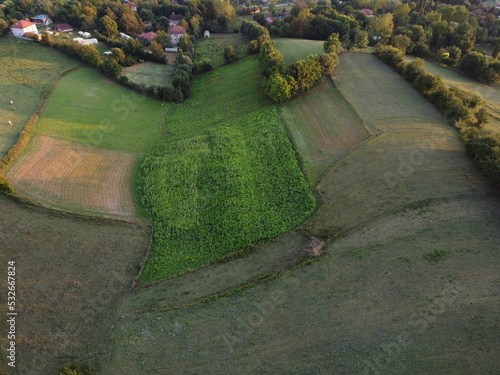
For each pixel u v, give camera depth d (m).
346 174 42.97
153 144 54.12
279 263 34.06
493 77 64.88
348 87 61.84
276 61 63.62
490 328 26.75
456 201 38.16
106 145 52.34
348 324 28.05
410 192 39.62
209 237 37.38
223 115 60.69
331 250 34.12
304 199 40.16
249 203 40.69
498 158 39.22
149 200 41.91
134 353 27.34
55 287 31.81
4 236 35.53
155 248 36.47
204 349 27.39
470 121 52.28
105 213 40.03
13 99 58.56
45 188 42.28
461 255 32.44
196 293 31.91
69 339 28.34
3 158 45.06
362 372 24.97
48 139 51.00
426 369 24.73
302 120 54.56
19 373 25.95
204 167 46.97
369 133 49.75
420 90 59.25
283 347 27.08
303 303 29.97
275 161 46.38
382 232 35.41
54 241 35.78
